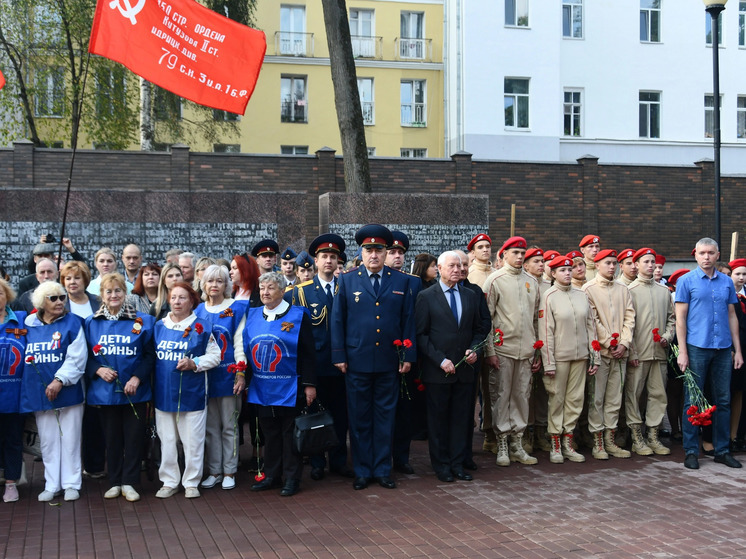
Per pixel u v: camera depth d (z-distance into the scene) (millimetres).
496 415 7133
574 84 25875
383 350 6422
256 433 6531
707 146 26625
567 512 5625
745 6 26922
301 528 5289
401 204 12898
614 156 26031
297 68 28594
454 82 26312
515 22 25188
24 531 5242
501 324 7113
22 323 6117
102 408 6047
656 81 26422
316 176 16625
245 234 11977
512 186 17781
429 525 5340
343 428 6875
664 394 7703
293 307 6316
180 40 8375
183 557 4754
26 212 11227
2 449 5969
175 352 6043
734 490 6223
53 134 22062
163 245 11680
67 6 20094
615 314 7457
